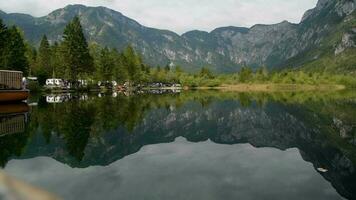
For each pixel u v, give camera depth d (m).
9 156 17.00
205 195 11.27
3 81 47.22
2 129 25.52
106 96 76.94
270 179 13.41
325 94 108.62
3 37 83.50
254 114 44.56
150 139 23.62
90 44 146.00
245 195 11.38
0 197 2.40
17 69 88.25
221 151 19.70
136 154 18.34
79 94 84.25
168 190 11.81
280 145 22.11
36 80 101.12
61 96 72.75
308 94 109.38
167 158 17.39
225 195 11.33
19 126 27.14
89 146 20.14
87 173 14.08
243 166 15.73
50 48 125.69
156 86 183.12
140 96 83.38
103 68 127.75
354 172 14.67
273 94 110.00
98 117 34.56
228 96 94.88
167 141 23.09
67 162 16.05
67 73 105.88
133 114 39.75
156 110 47.03
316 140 24.30
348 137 25.48
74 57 104.75
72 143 20.83
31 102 52.62
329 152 19.56
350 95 99.88
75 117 33.81
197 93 115.31
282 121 36.97
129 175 13.80
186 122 35.94
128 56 146.25
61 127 27.20
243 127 32.47
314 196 11.41
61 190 11.73
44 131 24.98
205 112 47.25
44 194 2.47
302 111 48.03
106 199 10.79
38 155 17.27
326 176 13.98
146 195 11.20
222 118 40.38
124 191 11.62
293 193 11.66
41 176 13.52
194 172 14.43
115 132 25.88
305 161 17.06
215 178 13.45
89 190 11.74
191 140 23.94
